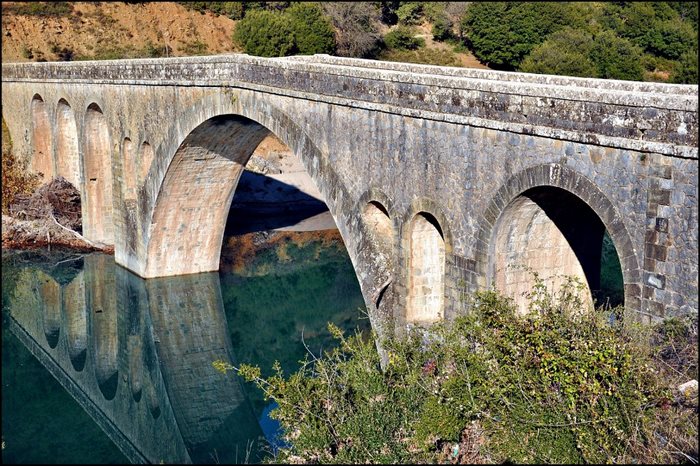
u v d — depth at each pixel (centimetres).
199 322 3678
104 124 4475
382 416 1964
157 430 2792
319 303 3853
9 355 3462
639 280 1752
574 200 2089
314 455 1994
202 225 3984
